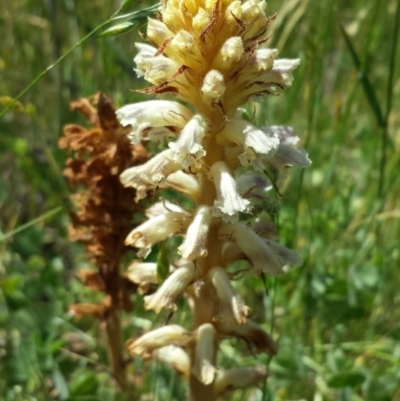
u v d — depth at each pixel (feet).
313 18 1.42
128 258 1.08
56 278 1.14
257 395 0.95
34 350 0.97
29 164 1.27
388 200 1.25
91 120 0.89
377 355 1.02
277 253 0.70
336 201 1.34
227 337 0.71
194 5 0.61
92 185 0.88
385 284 1.15
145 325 1.04
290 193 1.27
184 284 0.67
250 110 0.92
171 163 0.64
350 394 0.91
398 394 0.92
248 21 0.62
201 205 0.66
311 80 1.12
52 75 1.46
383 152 1.11
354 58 1.09
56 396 1.02
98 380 0.94
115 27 0.78
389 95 1.08
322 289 1.10
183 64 0.62
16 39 1.46
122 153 0.86
